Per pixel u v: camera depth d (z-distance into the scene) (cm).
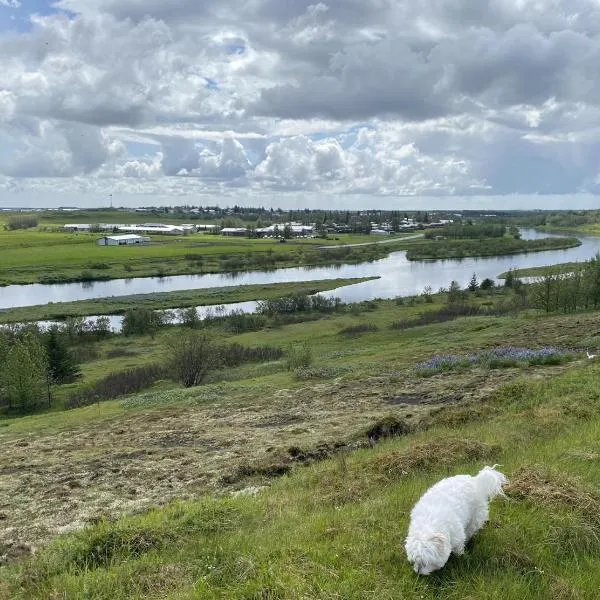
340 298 10469
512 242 19838
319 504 995
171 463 1689
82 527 1192
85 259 15688
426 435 1514
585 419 1412
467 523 666
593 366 2169
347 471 1179
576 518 721
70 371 5666
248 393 3008
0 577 845
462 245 19450
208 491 1378
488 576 611
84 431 2528
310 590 602
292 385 3114
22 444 2347
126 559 820
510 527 714
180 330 7600
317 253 17888
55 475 1678
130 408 3078
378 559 661
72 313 9362
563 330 3847
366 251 18688
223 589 635
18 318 8894
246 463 1565
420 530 604
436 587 598
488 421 1565
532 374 2420
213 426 2253
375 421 1866
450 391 2317
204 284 12656
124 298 10638
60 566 830
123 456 1862
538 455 1027
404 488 951
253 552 723
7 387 5091
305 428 1980
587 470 895
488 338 4066
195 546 826
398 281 12588
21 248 18300
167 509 1033
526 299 8362
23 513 1343
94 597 691
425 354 3647
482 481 684
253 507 1024
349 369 3391
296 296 9331
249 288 11681
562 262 15112
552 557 654
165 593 672
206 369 4612
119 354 6919
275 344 6488
